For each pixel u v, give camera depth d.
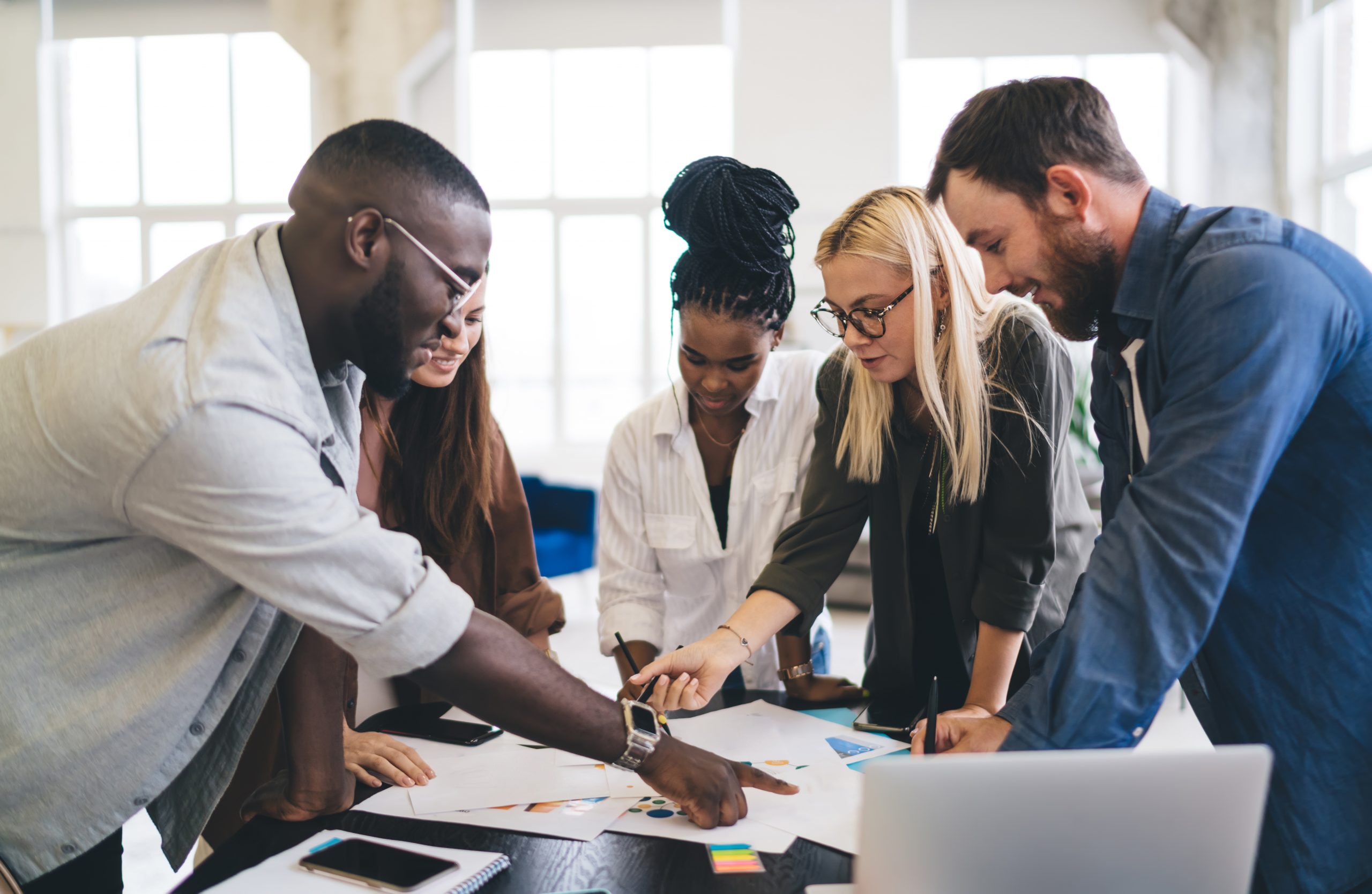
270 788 1.19
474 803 1.17
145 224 8.25
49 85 8.17
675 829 1.09
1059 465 1.57
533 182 8.09
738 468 1.78
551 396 8.21
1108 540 1.00
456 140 7.84
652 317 8.09
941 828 0.73
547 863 1.02
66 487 0.94
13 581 1.00
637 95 7.96
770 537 1.78
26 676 1.01
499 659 0.98
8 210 8.16
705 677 1.42
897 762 0.72
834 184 7.46
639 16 7.79
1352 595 1.01
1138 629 0.96
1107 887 0.75
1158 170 7.54
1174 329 1.00
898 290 1.38
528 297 8.16
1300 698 1.04
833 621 5.05
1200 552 0.93
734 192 1.47
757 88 7.50
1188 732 3.30
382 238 0.95
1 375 0.98
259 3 8.02
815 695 1.60
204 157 8.20
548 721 1.01
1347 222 6.89
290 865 1.00
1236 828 0.74
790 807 1.14
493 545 1.60
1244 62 7.20
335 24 7.61
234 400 0.89
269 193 8.17
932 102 7.63
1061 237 1.06
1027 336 1.46
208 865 1.04
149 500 0.92
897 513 1.59
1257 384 0.92
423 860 0.99
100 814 1.05
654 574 1.84
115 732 1.03
